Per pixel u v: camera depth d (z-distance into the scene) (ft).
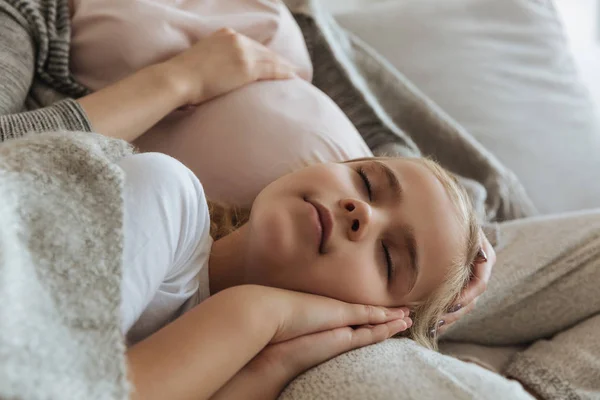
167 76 2.72
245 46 2.96
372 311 2.25
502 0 4.86
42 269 1.41
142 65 2.83
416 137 4.08
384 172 2.55
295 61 3.36
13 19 2.70
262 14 3.19
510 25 4.81
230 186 2.79
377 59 4.12
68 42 2.79
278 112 2.91
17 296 1.27
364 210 2.26
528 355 3.07
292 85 3.12
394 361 1.89
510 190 3.96
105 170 1.63
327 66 3.78
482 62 4.58
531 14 4.88
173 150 2.86
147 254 1.73
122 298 1.64
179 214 1.88
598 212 3.44
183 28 2.91
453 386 1.73
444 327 2.78
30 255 1.41
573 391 2.78
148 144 2.92
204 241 2.15
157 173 1.84
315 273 2.24
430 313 2.58
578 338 3.02
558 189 4.42
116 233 1.55
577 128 4.65
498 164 4.04
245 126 2.83
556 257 3.24
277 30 3.20
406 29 4.54
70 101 2.44
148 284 1.75
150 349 1.64
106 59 2.83
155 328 2.02
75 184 1.59
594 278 3.14
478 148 4.01
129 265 1.68
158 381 1.57
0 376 1.10
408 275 2.43
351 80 3.73
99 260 1.49
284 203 2.31
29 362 1.18
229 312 1.81
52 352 1.25
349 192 2.42
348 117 3.72
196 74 2.80
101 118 2.48
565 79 4.81
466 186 3.57
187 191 1.92
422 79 4.42
